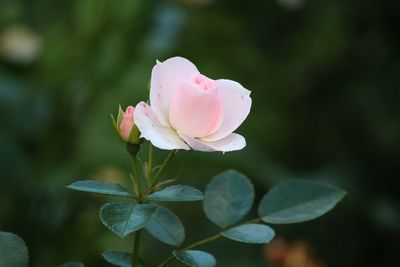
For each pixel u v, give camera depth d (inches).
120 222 29.5
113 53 60.7
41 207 54.3
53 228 53.9
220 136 31.9
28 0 62.3
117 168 58.0
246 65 76.1
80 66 60.1
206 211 33.1
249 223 32.8
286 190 33.0
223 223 33.0
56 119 58.5
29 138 57.5
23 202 54.2
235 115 32.2
